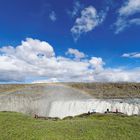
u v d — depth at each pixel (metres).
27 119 25.86
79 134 20.83
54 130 21.62
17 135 21.11
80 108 76.81
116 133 21.53
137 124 23.77
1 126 23.33
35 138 20.17
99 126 22.84
